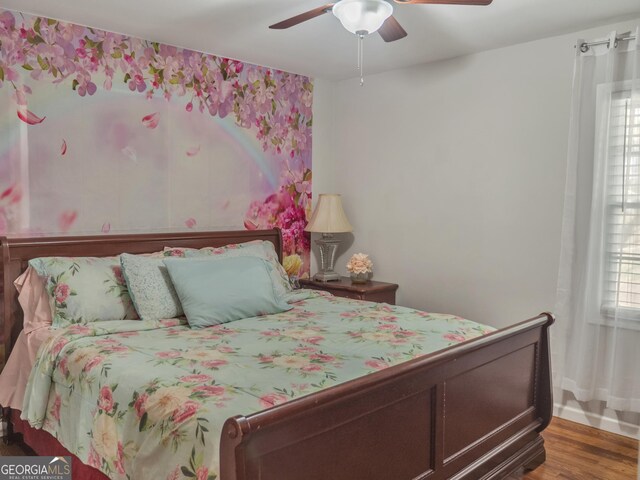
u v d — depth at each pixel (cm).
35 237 279
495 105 341
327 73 409
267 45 334
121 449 174
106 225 311
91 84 301
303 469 149
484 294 353
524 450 247
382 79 405
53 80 287
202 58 351
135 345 222
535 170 325
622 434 293
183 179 346
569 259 302
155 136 331
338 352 214
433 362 186
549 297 322
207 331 251
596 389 296
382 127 407
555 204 317
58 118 289
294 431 144
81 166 299
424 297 386
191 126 348
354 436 165
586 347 294
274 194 404
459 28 298
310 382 178
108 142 310
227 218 373
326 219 402
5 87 270
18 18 273
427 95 377
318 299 336
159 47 329
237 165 377
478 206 353
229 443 130
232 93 370
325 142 441
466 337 244
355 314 289
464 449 212
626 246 283
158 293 269
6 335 264
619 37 282
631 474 249
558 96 313
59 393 215
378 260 416
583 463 260
